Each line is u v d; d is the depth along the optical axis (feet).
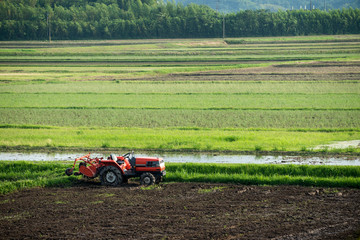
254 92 396.98
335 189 135.33
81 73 575.38
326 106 318.24
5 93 407.64
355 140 213.25
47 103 350.84
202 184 144.05
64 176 152.66
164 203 121.80
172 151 196.75
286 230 100.01
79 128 255.70
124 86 452.76
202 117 286.46
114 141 214.90
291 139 213.66
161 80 497.46
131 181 150.71
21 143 213.46
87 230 101.24
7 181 150.41
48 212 114.93
